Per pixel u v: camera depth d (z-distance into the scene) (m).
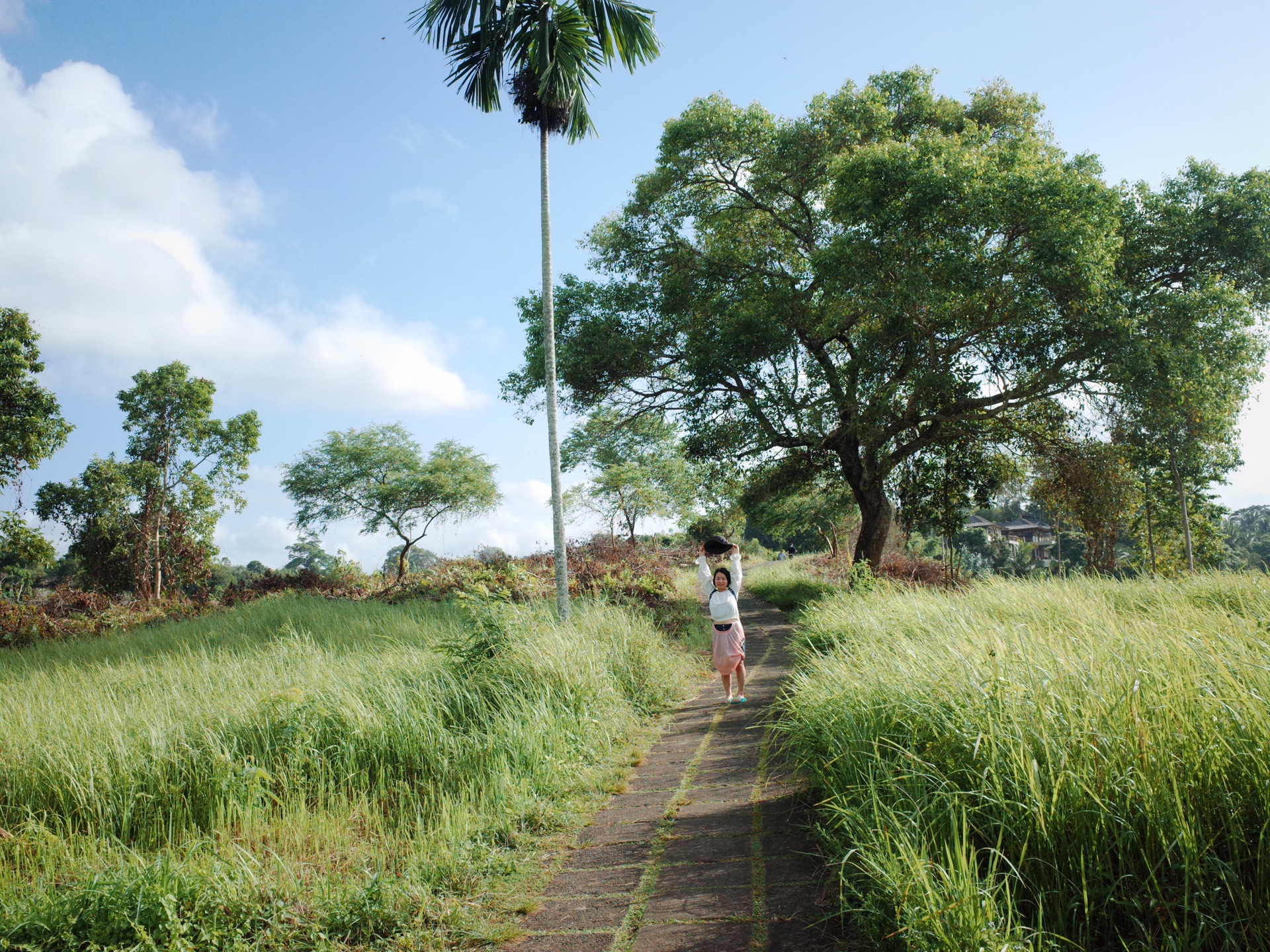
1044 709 3.12
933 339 16.55
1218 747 2.69
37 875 3.91
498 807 4.46
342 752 5.26
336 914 3.28
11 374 22.83
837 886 3.12
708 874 3.47
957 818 2.97
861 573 15.81
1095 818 2.64
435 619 11.39
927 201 14.91
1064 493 18.38
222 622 13.48
